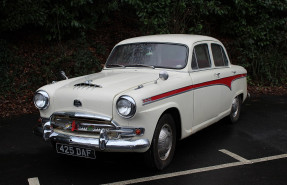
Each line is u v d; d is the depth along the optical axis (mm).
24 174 4055
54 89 4188
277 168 4211
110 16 11609
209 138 5520
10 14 8359
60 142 3943
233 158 4574
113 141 3658
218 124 6434
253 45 11383
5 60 8766
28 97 8070
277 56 11602
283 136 5625
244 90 6699
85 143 3740
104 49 10281
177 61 4746
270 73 11297
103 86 3949
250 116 7070
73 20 9242
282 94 9844
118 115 3670
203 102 4941
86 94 3814
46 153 4824
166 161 4199
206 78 4988
